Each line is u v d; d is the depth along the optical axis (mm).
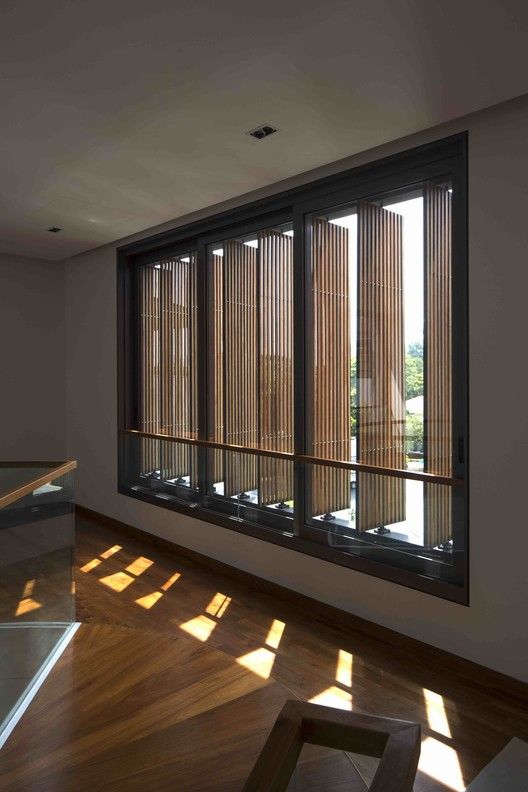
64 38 2051
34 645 2400
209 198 3869
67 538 2824
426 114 2629
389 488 3188
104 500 5535
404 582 3039
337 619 3385
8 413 5773
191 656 2582
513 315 2588
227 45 2092
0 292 5699
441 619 2889
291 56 2158
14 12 1902
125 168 3318
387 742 966
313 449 3619
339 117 2662
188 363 4684
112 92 2439
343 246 3430
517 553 2600
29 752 1933
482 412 2705
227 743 1977
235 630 3248
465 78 2307
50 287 5992
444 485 2934
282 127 2775
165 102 2527
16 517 2279
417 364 3049
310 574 3570
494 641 2678
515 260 2574
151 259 5078
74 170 3346
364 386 3312
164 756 1898
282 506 3877
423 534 3033
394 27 1968
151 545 4859
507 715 2434
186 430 4711
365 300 3299
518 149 2553
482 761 2143
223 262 4301
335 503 3482
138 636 2773
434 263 2969
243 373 4152
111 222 4477
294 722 1042
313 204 3541
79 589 3854
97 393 5609
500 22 1936
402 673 2781
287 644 3080
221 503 4348
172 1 1843
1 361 5727
